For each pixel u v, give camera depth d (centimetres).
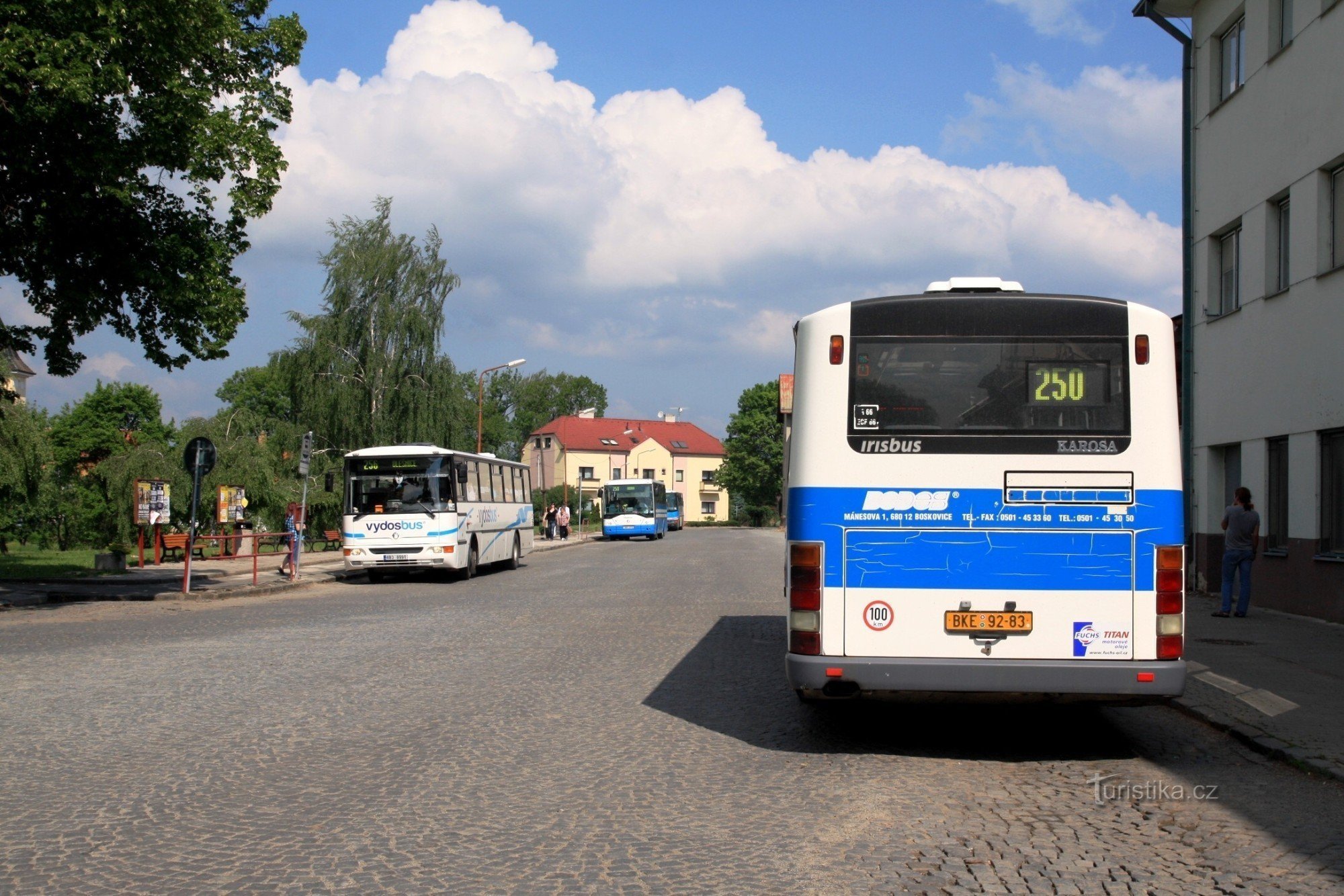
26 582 2230
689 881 473
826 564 723
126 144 1781
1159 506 707
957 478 717
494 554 2856
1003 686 702
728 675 1072
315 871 482
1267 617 1543
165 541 3156
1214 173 1869
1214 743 780
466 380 4828
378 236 4703
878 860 504
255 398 7719
